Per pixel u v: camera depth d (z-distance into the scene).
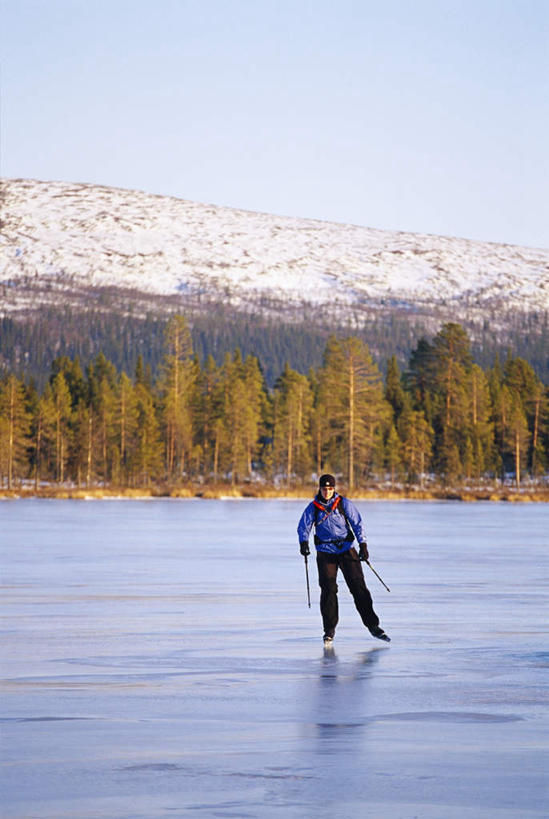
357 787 11.65
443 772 12.29
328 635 22.95
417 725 14.84
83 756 13.02
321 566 23.55
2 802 11.05
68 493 197.50
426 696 17.05
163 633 24.55
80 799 11.17
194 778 12.01
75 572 40.69
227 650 22.05
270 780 11.92
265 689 17.66
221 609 29.22
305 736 14.14
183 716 15.44
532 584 36.91
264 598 32.03
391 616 28.09
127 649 22.12
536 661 20.75
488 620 27.25
